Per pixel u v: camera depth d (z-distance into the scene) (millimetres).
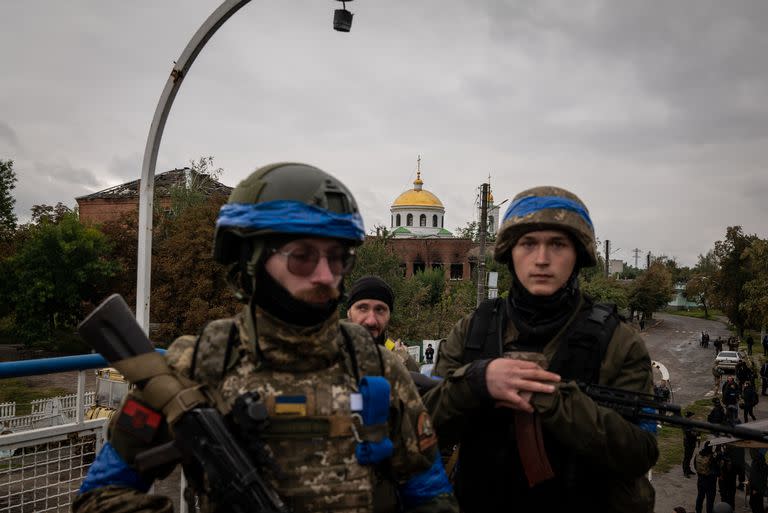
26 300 38500
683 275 118375
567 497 1979
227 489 1347
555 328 2092
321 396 1490
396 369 1672
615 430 1814
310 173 1567
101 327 1460
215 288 31844
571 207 2074
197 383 1487
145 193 4582
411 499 1643
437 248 62688
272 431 1437
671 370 36688
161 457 1391
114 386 5672
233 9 4668
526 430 1955
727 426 1759
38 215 49406
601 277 46781
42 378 24906
